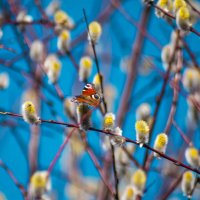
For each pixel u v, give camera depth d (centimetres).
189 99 197
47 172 187
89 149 196
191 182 189
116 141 182
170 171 205
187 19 188
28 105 181
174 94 198
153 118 196
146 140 182
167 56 202
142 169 196
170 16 190
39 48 205
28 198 189
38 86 205
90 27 193
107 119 182
